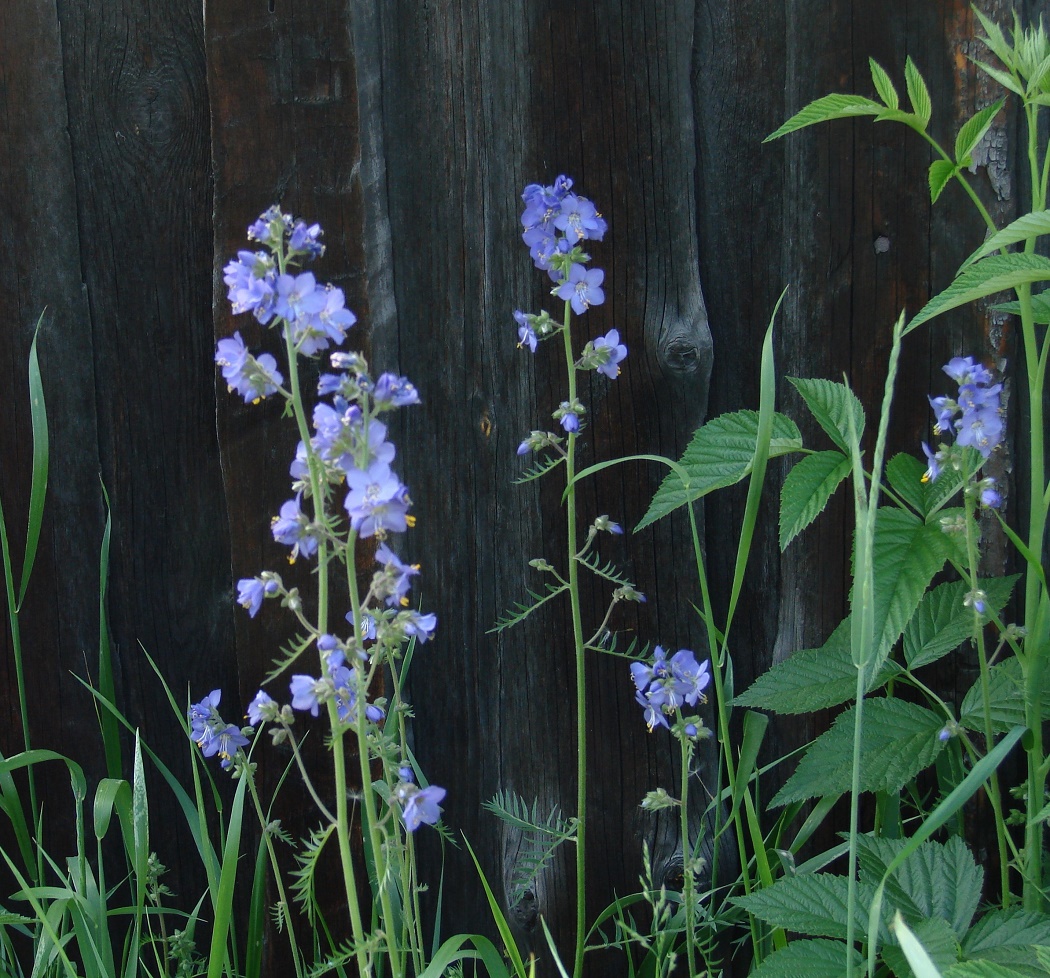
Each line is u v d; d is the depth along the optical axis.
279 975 3.15
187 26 3.07
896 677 3.04
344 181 3.07
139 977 3.13
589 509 3.11
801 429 3.10
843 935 2.87
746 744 3.00
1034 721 2.94
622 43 3.06
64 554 3.12
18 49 3.07
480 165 3.08
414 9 3.07
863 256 3.08
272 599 3.12
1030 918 2.87
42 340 3.10
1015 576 3.04
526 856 3.10
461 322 3.09
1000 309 2.99
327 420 2.73
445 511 3.11
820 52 3.06
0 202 3.09
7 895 3.14
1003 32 3.04
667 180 3.08
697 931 3.11
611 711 3.13
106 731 3.03
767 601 3.13
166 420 3.12
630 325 3.09
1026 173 3.06
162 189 3.09
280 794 3.15
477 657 3.12
